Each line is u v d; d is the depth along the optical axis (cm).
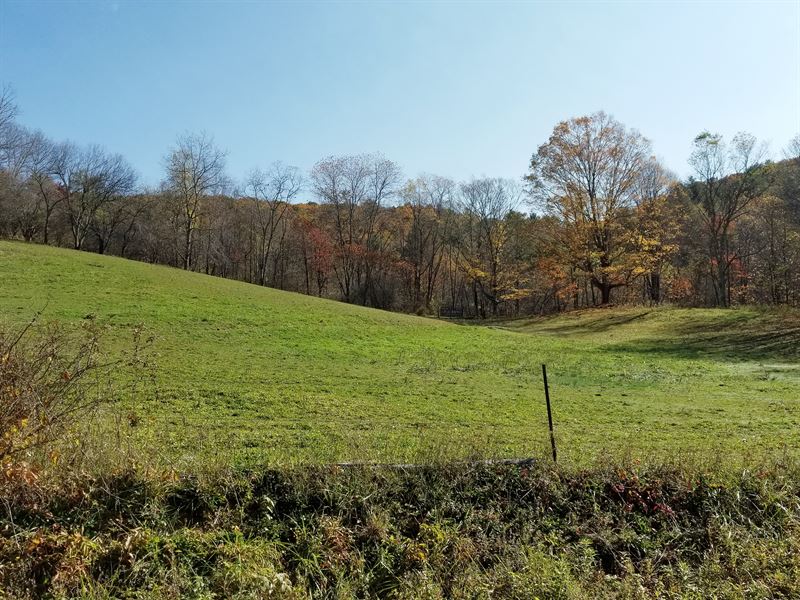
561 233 4484
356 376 1591
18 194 5191
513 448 838
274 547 551
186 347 1853
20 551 498
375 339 2478
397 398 1304
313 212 6662
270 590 487
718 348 2500
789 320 2908
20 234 5847
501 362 2048
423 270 6581
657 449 871
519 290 6041
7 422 555
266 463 671
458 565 556
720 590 546
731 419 1170
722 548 605
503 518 631
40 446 582
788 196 3947
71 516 551
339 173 6228
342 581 525
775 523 639
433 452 720
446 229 6475
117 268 3434
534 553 566
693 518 647
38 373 612
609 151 4278
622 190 4272
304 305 3219
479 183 6228
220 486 609
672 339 2870
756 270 5141
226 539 549
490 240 6172
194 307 2634
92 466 602
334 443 844
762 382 1688
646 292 6034
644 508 653
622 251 4297
